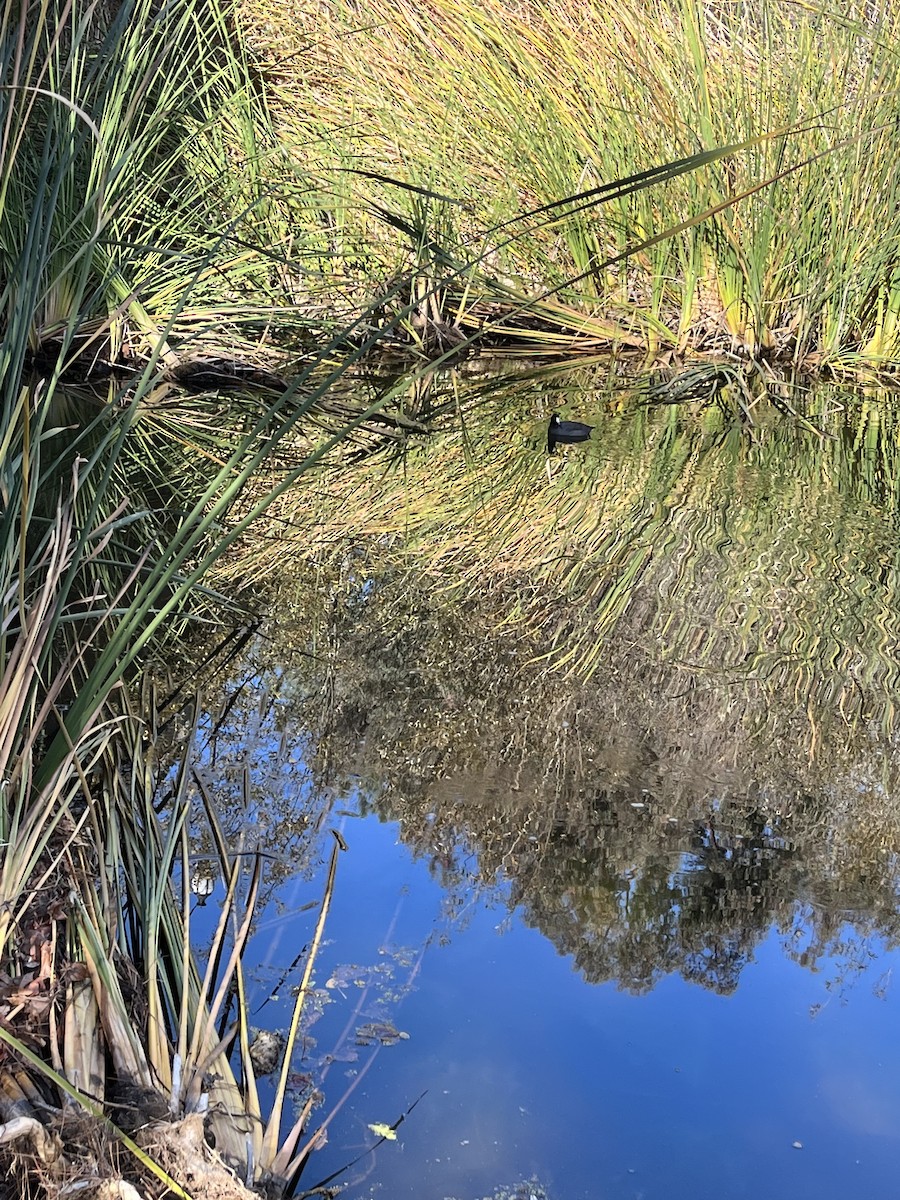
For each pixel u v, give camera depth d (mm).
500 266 5789
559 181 5625
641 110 5441
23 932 1442
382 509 3842
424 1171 1270
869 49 5168
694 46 5188
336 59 6215
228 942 1652
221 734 2264
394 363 5363
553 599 3117
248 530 3605
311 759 2209
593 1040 1493
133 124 4793
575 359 5734
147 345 4754
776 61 5332
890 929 1740
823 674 2635
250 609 3000
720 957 1665
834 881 1860
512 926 1723
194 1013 1419
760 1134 1351
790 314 5578
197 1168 1166
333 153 5945
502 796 2107
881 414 4910
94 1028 1331
